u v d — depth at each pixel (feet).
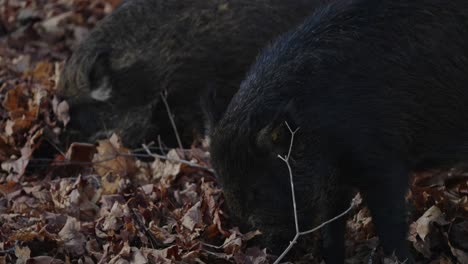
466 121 26.63
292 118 23.52
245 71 32.83
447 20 26.25
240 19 32.89
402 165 25.50
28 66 39.96
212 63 33.12
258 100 24.70
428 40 25.96
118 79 34.22
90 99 34.78
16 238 26.37
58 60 42.32
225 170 24.45
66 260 25.73
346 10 26.40
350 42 25.63
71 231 26.84
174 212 28.04
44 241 26.58
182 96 33.73
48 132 34.35
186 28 33.47
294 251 27.27
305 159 24.64
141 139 34.55
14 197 30.40
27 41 44.21
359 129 24.79
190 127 34.27
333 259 26.68
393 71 25.50
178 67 33.50
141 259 25.14
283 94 24.81
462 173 28.94
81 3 46.68
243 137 24.20
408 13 26.12
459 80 26.30
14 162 32.76
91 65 34.24
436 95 26.00
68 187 30.09
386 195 25.03
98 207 29.30
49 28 44.55
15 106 35.42
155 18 34.09
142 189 29.43
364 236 28.27
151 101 34.14
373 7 26.27
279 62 25.54
